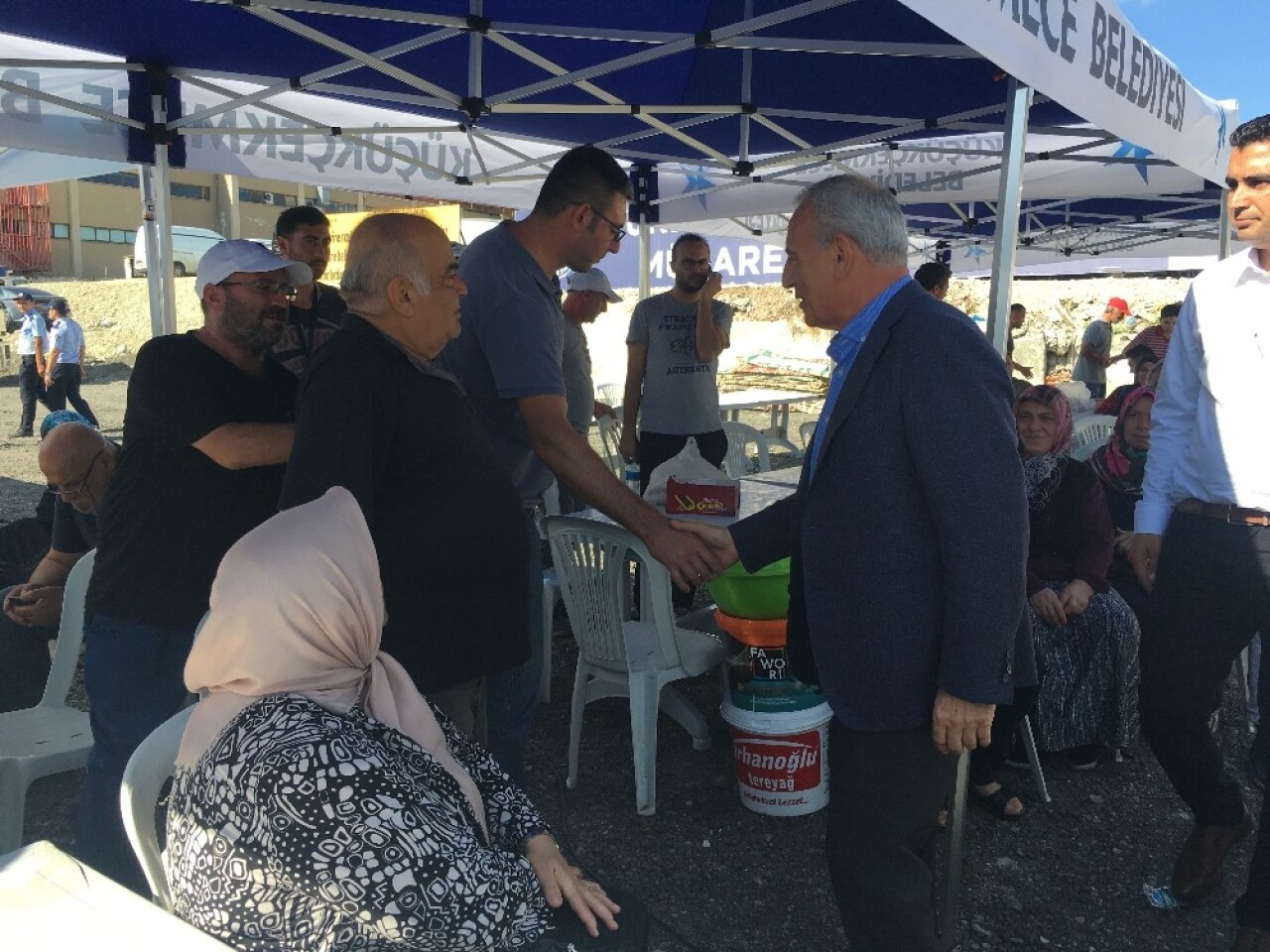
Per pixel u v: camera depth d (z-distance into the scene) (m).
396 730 1.41
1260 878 2.21
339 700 1.36
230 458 2.34
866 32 3.90
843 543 1.82
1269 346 2.21
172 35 3.89
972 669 1.70
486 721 2.67
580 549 3.26
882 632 1.80
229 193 36.81
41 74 4.31
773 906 2.76
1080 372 10.81
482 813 1.57
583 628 3.35
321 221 3.80
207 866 1.23
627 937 1.58
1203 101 3.90
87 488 3.01
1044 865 2.96
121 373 18.22
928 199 7.08
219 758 1.24
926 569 1.79
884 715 1.83
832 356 1.94
